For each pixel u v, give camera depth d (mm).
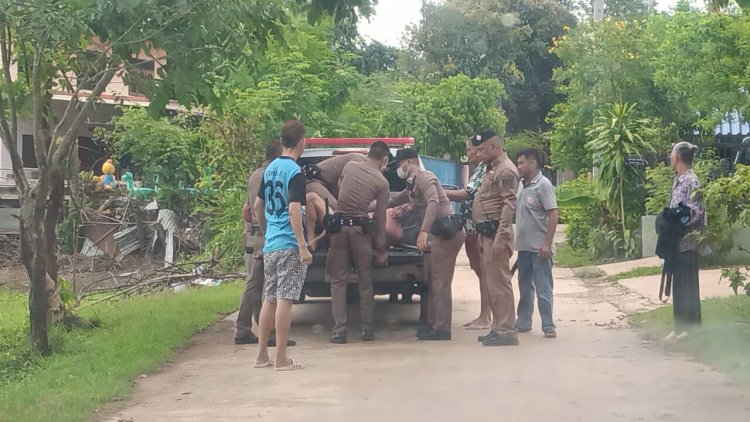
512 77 39531
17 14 6961
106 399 6246
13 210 23953
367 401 6074
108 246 20531
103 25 7492
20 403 6023
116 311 10609
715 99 15531
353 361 7555
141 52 8453
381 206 8445
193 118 19438
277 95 16109
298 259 7172
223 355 8016
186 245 20609
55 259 8875
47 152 8227
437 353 7875
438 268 8602
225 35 7996
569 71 19562
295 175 7062
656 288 11766
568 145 19906
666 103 18828
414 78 39625
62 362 7469
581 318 9852
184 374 7148
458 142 31422
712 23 15383
